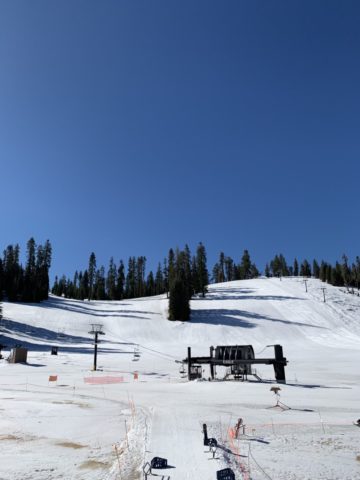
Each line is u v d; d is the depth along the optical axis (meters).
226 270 180.00
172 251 118.19
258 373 39.19
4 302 103.38
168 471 8.79
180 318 89.56
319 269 167.62
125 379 32.03
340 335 81.19
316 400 21.31
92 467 9.67
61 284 165.75
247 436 12.77
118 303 116.44
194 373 33.53
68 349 61.69
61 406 19.11
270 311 96.94
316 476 8.94
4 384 28.23
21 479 8.88
